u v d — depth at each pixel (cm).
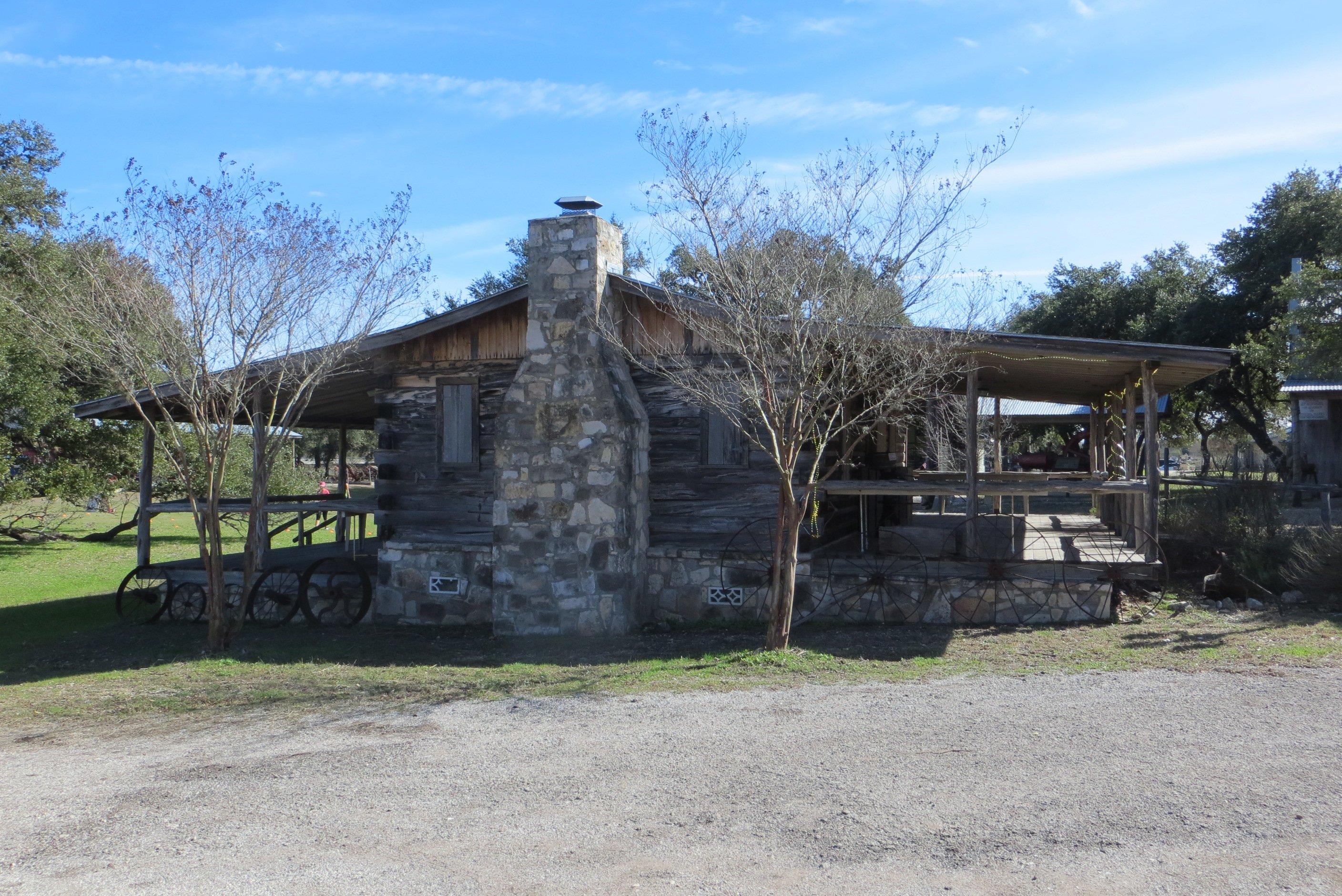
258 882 482
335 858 507
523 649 1084
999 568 1125
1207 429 3391
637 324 1241
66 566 2189
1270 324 2788
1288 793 527
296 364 1163
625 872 476
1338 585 1088
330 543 1853
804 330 953
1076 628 1062
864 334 948
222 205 1063
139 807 598
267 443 1192
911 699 767
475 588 1261
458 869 488
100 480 2664
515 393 1169
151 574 1425
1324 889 423
